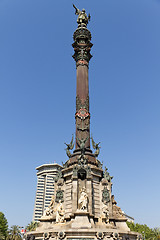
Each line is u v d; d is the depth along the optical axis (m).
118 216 42.47
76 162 43.97
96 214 39.88
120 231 34.91
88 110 50.38
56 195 42.91
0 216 87.06
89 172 40.59
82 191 38.41
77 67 54.25
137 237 37.81
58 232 33.19
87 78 53.44
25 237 37.56
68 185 42.56
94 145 48.16
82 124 48.34
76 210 37.22
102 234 32.75
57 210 40.03
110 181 44.38
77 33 56.09
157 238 100.44
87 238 32.47
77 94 51.50
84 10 60.06
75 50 55.72
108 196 42.16
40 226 40.22
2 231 84.50
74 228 33.53
